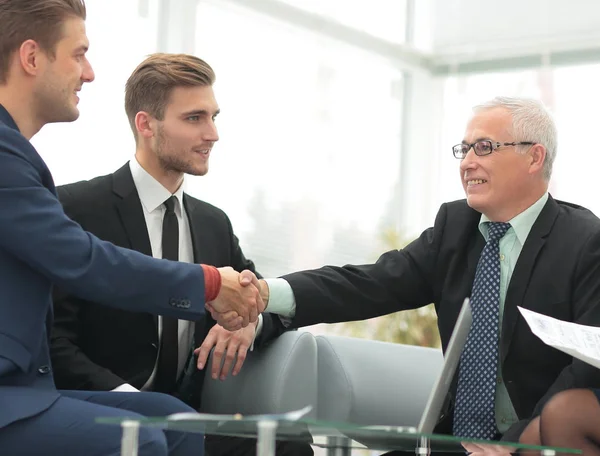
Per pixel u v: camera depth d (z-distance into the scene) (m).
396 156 7.66
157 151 3.21
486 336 2.97
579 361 2.72
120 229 3.12
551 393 2.75
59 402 2.25
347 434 2.12
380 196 7.48
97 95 5.49
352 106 7.30
